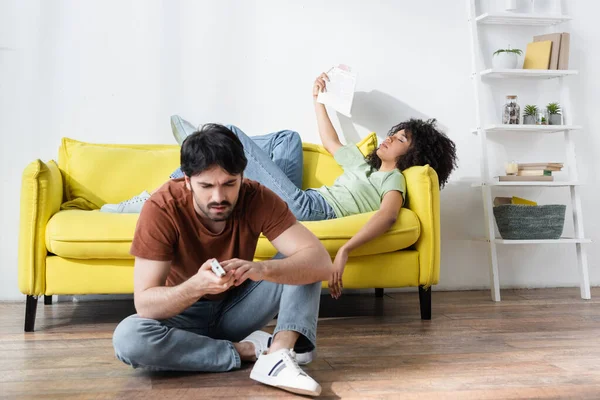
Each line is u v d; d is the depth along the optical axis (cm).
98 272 234
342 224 243
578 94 352
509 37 347
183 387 154
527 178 324
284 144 291
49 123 305
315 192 270
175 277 163
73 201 271
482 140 327
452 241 340
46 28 305
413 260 253
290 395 148
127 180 285
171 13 316
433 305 291
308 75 328
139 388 154
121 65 312
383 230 239
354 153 291
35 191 230
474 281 342
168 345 156
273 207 160
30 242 229
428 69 339
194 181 140
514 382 160
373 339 214
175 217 152
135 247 151
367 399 146
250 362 177
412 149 275
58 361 183
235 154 138
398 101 336
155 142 314
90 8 309
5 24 301
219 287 140
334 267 225
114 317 260
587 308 281
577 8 351
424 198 253
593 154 351
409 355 191
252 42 323
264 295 170
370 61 334
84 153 285
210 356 163
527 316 260
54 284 232
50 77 305
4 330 232
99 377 164
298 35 327
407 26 337
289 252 159
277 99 325
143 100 313
